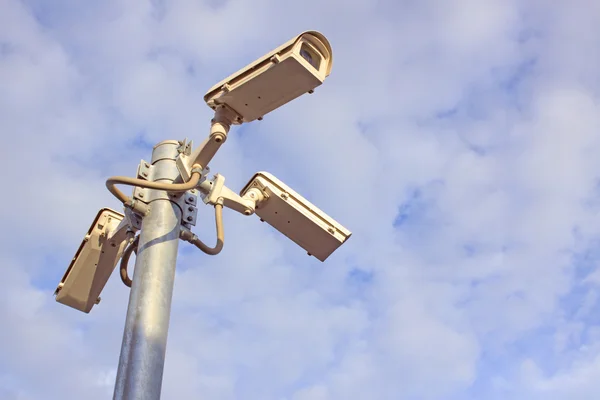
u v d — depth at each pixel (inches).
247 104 172.6
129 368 145.4
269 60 166.7
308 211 203.8
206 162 170.4
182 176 171.2
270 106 174.1
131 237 171.0
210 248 171.2
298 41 165.2
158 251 161.2
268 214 203.2
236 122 175.9
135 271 159.6
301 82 167.5
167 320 154.8
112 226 202.4
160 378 147.2
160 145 179.0
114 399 142.7
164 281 158.2
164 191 168.9
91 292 207.9
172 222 166.4
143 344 148.3
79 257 203.6
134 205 165.5
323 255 212.8
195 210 173.2
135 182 159.3
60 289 207.6
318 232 205.6
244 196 195.5
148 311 152.8
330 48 170.9
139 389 142.9
